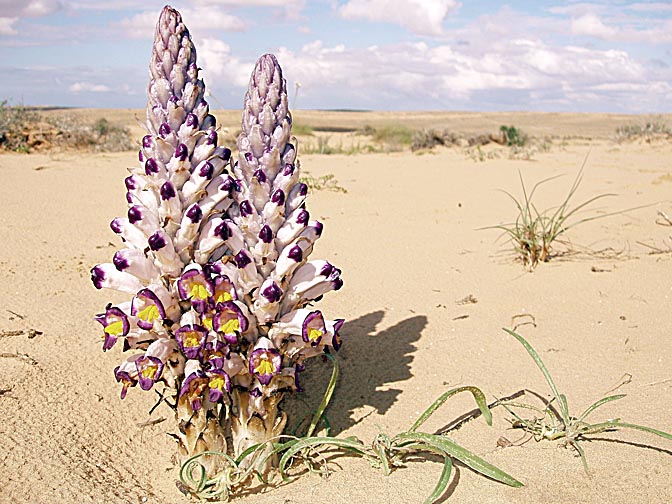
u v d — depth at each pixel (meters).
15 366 0.58
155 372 0.44
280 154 0.45
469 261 0.96
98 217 1.15
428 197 1.46
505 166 2.02
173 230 0.45
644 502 0.41
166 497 0.46
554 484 0.43
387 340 0.70
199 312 0.43
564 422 0.49
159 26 0.45
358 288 0.85
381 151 2.95
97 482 0.46
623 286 0.83
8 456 0.46
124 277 0.46
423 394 0.59
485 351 0.67
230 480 0.46
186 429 0.46
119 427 0.54
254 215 0.45
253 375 0.46
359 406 0.58
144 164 0.46
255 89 0.45
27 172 1.56
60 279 0.83
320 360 0.66
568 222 1.19
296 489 0.45
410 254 1.00
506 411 0.55
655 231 1.11
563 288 0.83
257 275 0.45
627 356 0.64
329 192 1.46
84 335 0.67
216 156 0.47
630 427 0.47
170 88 0.46
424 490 0.43
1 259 0.89
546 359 0.64
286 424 0.53
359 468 0.47
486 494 0.42
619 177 1.75
